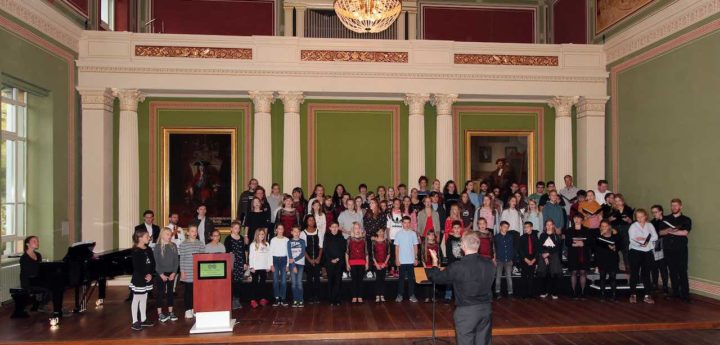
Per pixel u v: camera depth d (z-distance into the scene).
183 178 13.34
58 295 8.42
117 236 12.78
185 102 13.35
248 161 13.47
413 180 13.19
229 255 7.98
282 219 10.50
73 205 11.75
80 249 8.70
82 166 12.06
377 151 13.77
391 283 10.27
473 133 14.05
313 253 9.71
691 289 10.41
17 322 8.36
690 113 10.43
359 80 12.84
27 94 10.77
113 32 12.14
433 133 13.73
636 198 12.16
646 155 11.80
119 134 12.57
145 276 8.03
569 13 14.76
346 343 7.43
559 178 13.55
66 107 11.51
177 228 10.58
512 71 13.05
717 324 8.12
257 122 12.73
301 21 14.88
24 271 8.45
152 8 14.62
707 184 9.98
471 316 5.02
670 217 9.95
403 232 9.84
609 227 9.90
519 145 14.16
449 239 9.72
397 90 12.95
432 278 5.22
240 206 11.55
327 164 13.66
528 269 10.07
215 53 12.48
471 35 15.53
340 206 11.76
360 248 9.75
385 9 9.33
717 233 9.73
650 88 11.62
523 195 12.31
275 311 9.08
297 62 12.62
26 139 10.77
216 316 7.89
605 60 13.27
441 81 13.02
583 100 13.33
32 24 10.15
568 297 10.15
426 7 15.44
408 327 7.93
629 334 7.80
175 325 8.21
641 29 11.82
